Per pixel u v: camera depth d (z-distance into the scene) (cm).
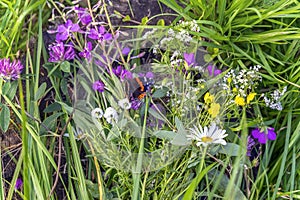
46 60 78
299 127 75
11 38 77
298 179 76
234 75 74
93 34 76
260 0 81
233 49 79
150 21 82
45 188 71
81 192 72
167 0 79
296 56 81
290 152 77
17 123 76
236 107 74
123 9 82
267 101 75
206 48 80
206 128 71
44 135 73
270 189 76
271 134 75
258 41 79
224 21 80
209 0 81
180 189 73
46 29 82
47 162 74
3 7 80
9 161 75
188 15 80
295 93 78
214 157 71
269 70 77
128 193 74
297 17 78
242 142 65
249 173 77
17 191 72
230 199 69
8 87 72
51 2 82
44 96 78
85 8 80
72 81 76
